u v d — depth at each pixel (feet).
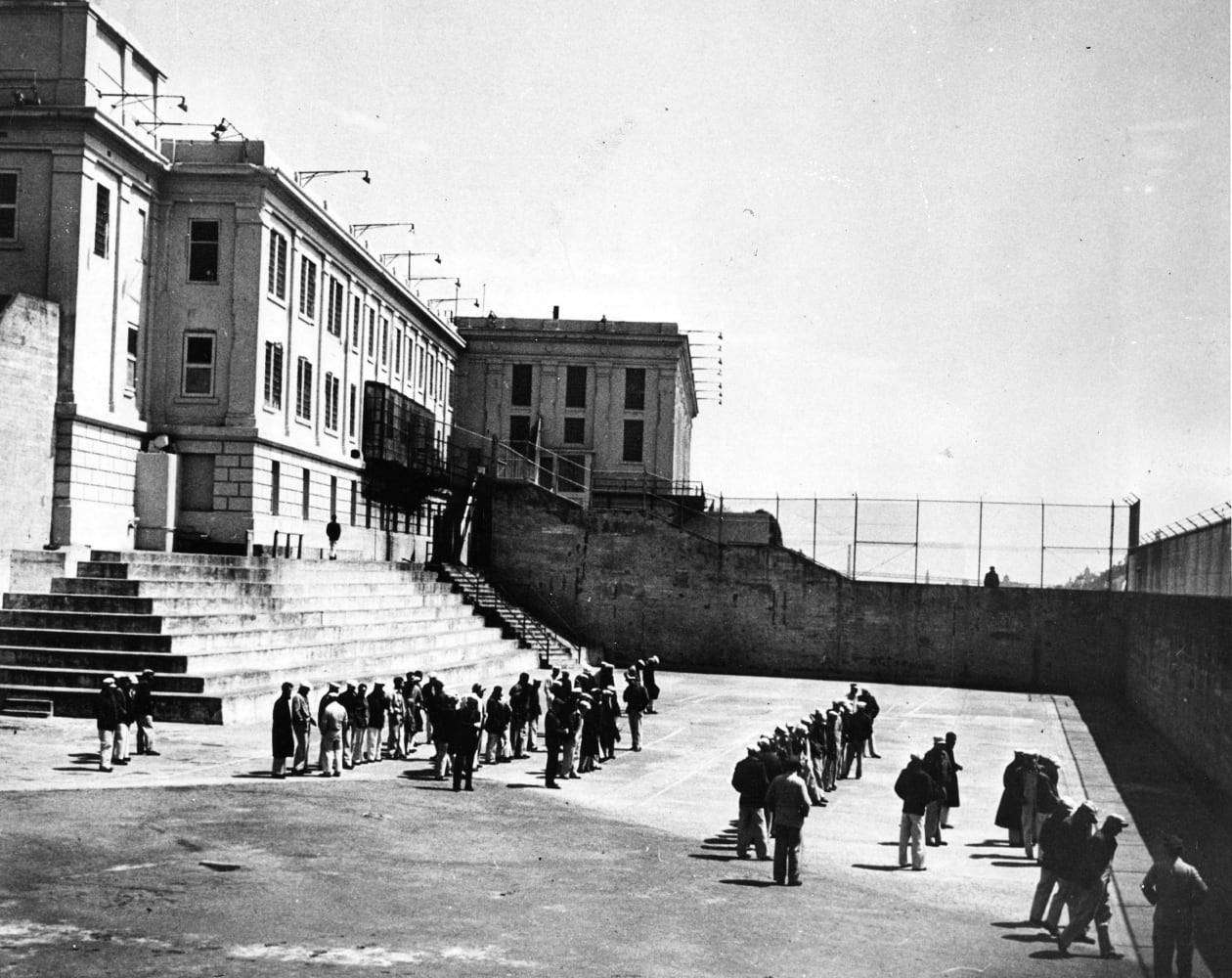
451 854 58.59
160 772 74.28
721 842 64.59
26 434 114.93
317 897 49.44
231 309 140.56
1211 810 78.48
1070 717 136.56
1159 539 127.44
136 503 135.13
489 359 243.40
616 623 184.44
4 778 69.62
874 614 177.99
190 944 42.65
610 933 46.01
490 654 151.33
